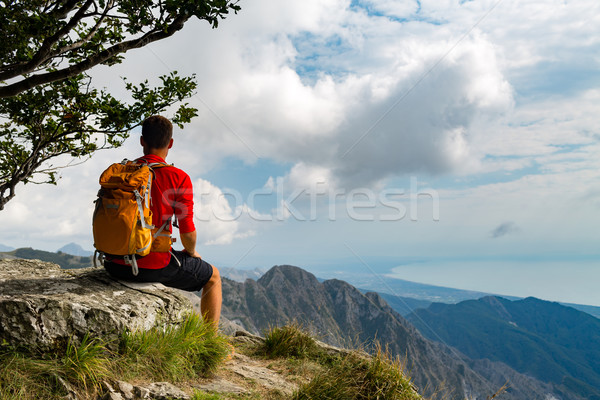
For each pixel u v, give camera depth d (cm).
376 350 498
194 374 421
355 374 470
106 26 698
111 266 427
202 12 536
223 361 480
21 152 862
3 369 313
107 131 777
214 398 372
